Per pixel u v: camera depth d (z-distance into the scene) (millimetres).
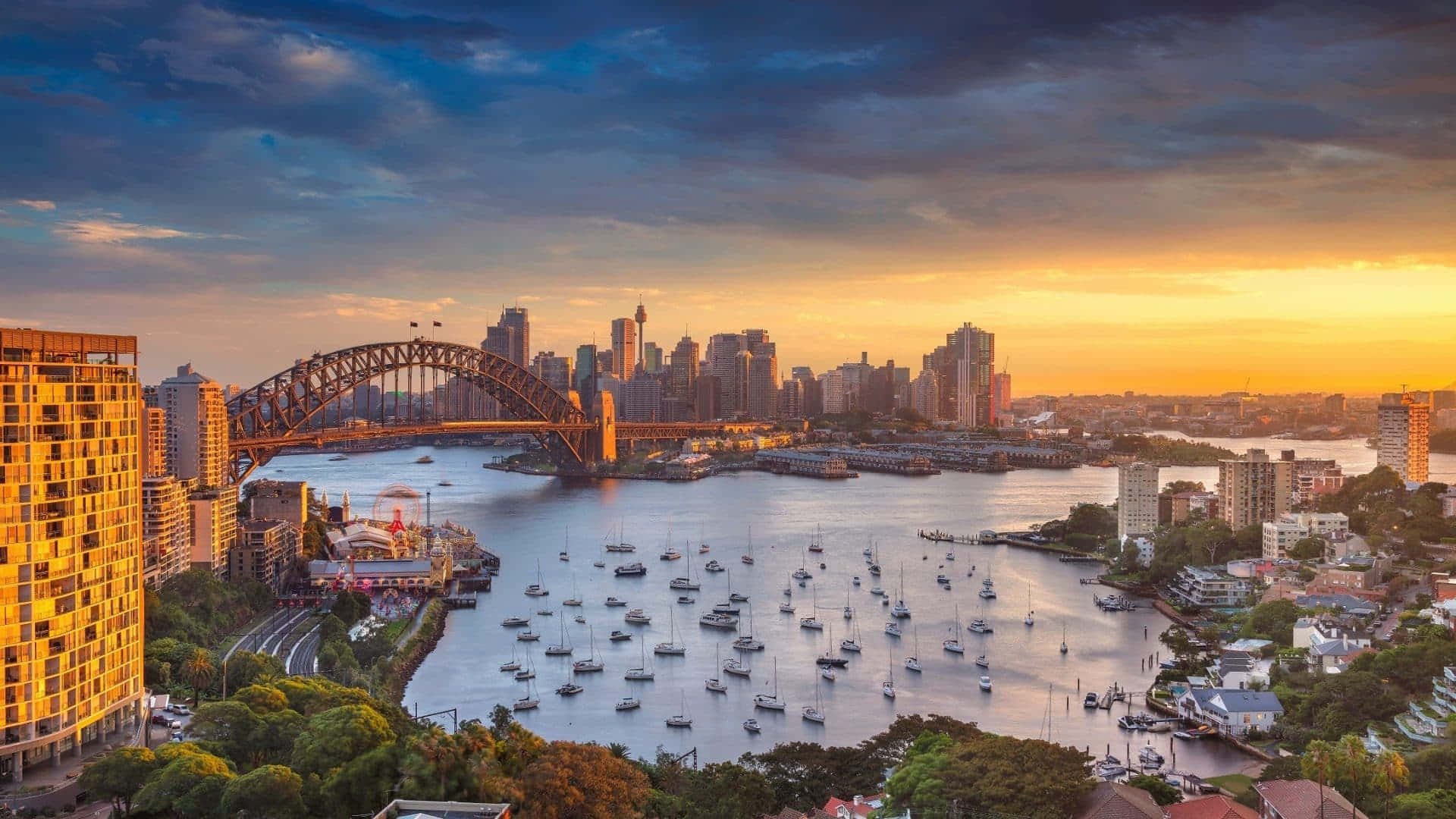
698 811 193500
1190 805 186000
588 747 182625
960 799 183500
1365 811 192625
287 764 197000
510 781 165000
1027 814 176375
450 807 155625
